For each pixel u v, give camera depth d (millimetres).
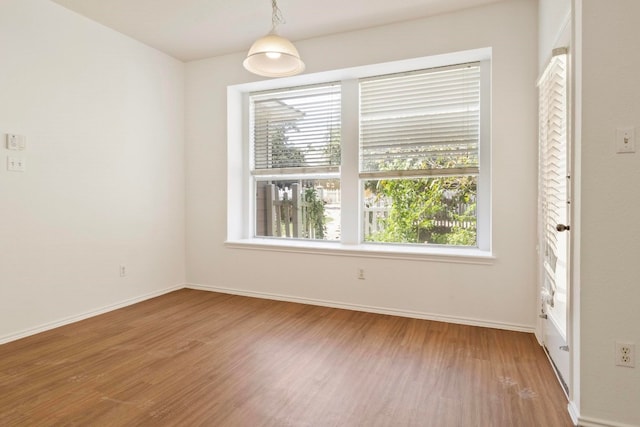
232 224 4129
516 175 2889
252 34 3496
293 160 4035
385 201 3658
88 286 3225
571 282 1822
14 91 2664
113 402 1888
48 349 2545
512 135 2893
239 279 4020
